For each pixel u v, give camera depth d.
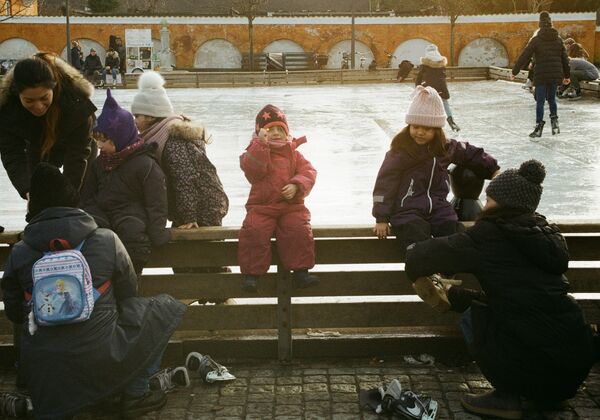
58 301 3.56
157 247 4.61
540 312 3.82
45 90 4.16
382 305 4.68
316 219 8.47
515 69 14.48
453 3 48.09
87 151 4.59
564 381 3.89
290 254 4.41
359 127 16.73
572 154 12.57
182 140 4.59
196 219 4.61
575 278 4.68
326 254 4.66
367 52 50.06
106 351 3.70
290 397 4.23
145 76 4.62
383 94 26.83
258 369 4.60
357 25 49.66
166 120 4.62
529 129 15.76
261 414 4.04
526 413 4.03
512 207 3.88
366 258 4.66
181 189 4.54
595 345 4.00
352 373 4.53
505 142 14.03
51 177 3.74
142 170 4.30
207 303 5.09
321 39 49.91
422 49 49.81
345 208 8.98
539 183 3.93
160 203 4.34
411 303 4.69
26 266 3.70
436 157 4.40
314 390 4.32
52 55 4.45
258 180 4.42
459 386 4.35
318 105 22.47
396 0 64.81
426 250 3.91
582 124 16.25
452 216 4.41
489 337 3.95
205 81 32.31
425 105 4.29
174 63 49.72
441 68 15.65
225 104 23.25
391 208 4.41
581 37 49.69
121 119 4.25
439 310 4.48
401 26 49.56
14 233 4.57
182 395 4.27
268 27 49.75
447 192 4.48
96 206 4.36
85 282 3.61
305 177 4.39
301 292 4.68
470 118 18.03
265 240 4.38
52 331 3.65
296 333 4.86
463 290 4.10
